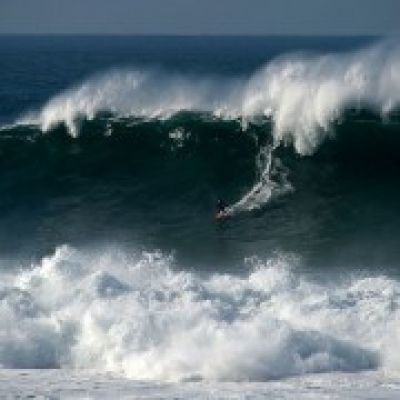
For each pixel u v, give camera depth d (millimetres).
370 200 99750
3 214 100750
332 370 57625
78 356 59750
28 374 56438
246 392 52344
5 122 180500
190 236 92812
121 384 54094
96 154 109688
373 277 76625
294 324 63031
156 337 60406
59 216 99625
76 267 71750
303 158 104875
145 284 69375
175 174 106250
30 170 108750
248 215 97375
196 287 68125
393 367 58125
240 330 60688
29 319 62969
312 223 95000
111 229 95438
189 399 50688
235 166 105562
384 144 104375
